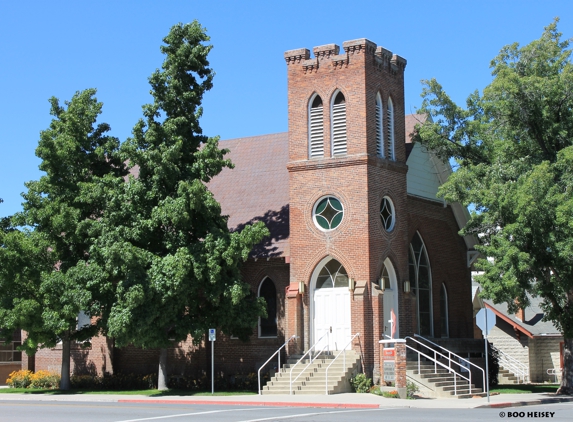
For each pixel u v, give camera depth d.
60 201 35.91
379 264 35.19
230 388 37.03
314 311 35.91
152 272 32.72
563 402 30.72
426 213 40.97
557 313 34.09
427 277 40.91
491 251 32.62
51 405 28.41
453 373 34.41
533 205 31.52
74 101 37.62
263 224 34.06
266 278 38.31
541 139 36.56
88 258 36.59
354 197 35.09
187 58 35.56
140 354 40.94
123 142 34.97
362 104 35.44
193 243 34.19
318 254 35.62
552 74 36.56
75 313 34.34
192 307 34.91
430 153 41.62
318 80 36.66
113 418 21.98
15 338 46.50
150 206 34.59
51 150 35.94
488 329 28.91
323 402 27.83
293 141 36.94
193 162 35.44
